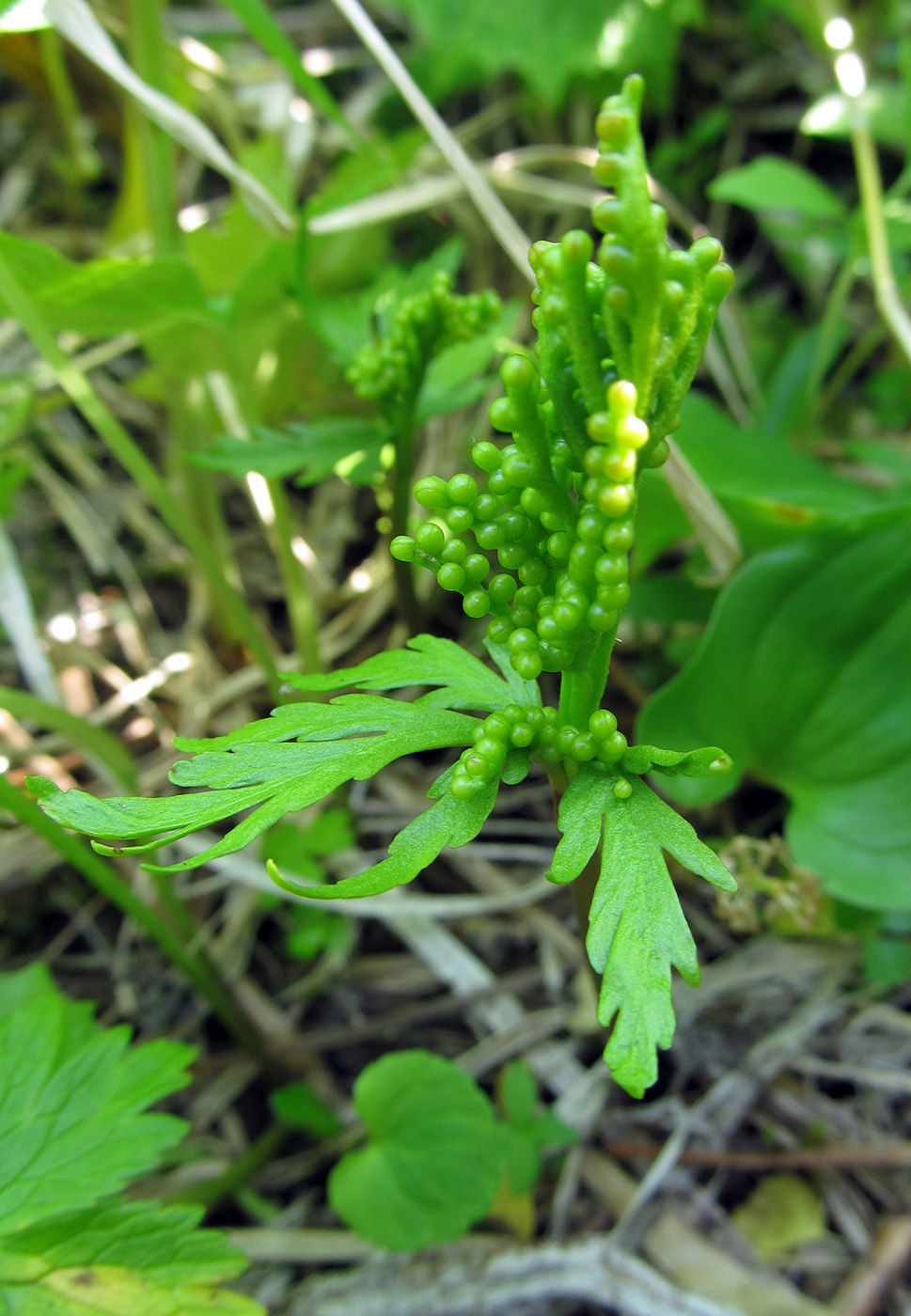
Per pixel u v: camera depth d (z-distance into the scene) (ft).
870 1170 0.36
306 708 0.21
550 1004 0.40
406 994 0.41
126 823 0.19
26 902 0.43
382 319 0.37
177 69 0.54
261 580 0.53
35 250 0.32
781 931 0.39
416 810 0.46
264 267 0.36
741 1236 0.34
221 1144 0.37
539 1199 0.35
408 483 0.37
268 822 0.18
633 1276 0.32
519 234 0.36
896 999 0.40
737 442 0.44
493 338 0.39
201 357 0.42
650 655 0.47
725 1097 0.37
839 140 0.67
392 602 0.51
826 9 0.56
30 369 0.54
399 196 0.46
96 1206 0.26
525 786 0.46
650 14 0.61
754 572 0.36
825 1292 0.33
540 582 0.20
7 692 0.34
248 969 0.42
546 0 0.60
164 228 0.44
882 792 0.36
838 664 0.37
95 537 0.53
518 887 0.43
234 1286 0.33
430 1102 0.33
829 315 0.52
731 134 0.68
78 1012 0.33
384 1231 0.31
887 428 0.58
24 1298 0.25
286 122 0.59
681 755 0.19
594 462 0.17
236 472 0.34
